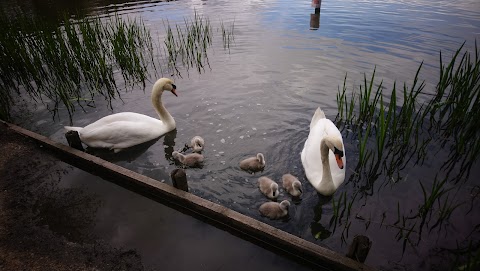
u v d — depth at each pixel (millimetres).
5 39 12180
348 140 7504
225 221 5211
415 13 16156
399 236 5047
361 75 10156
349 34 13641
